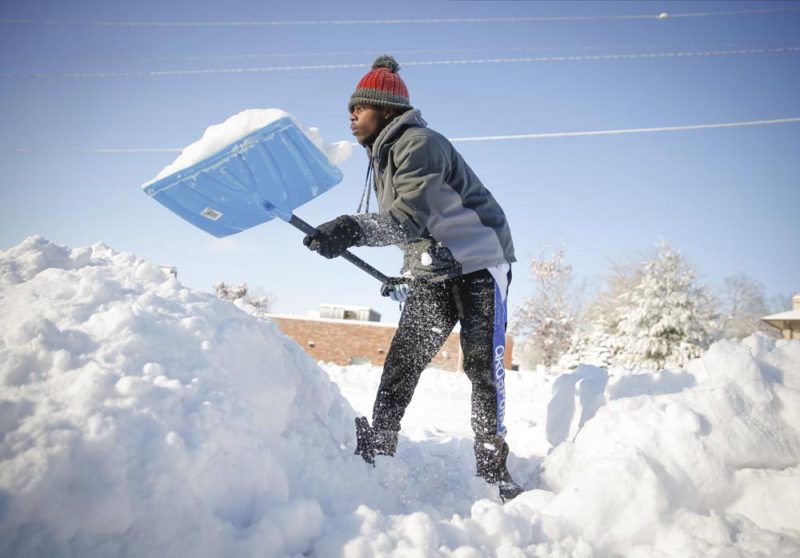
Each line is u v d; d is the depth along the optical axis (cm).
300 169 201
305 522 131
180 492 120
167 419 130
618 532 156
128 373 138
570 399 252
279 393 172
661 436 179
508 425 343
